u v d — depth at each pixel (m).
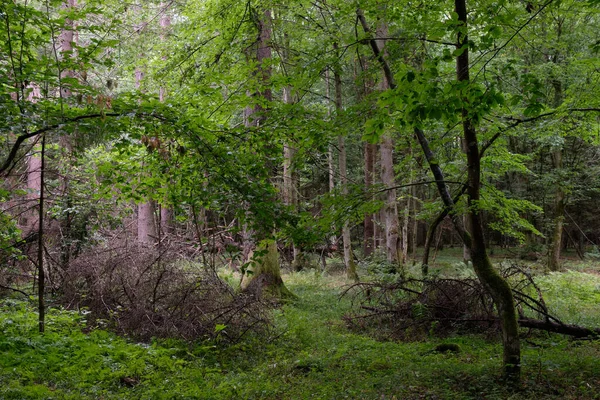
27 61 6.74
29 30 6.66
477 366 7.22
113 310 9.71
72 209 11.55
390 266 13.76
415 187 28.02
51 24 6.40
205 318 8.93
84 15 6.58
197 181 7.38
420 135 7.71
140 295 9.48
